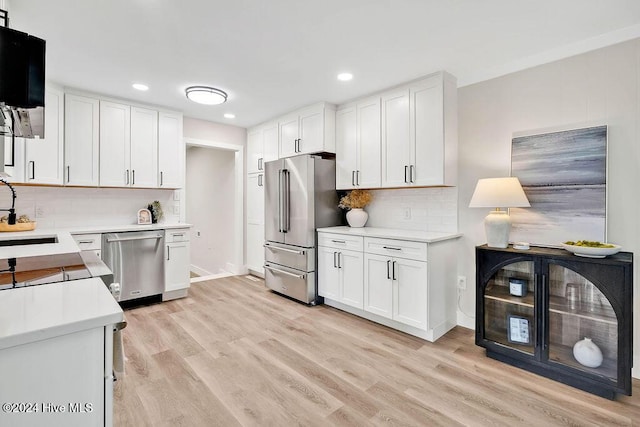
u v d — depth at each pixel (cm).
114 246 329
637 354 211
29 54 127
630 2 186
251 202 487
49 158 306
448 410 179
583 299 207
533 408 181
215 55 254
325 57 257
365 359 236
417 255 267
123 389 196
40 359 73
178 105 381
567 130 237
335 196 383
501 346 233
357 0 186
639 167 210
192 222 624
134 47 241
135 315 322
